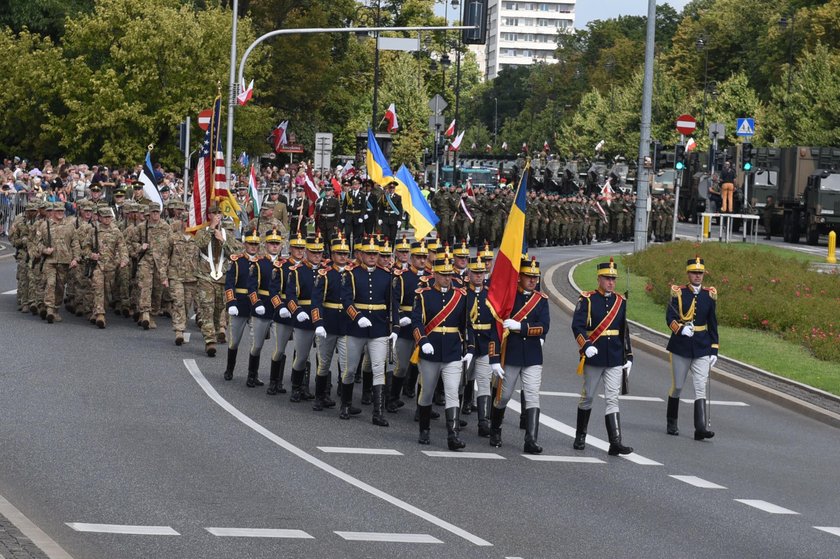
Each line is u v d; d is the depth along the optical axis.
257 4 147.12
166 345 43.78
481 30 64.69
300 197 83.38
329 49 154.88
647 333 53.62
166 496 23.56
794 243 111.19
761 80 199.25
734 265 69.69
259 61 125.00
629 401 39.03
